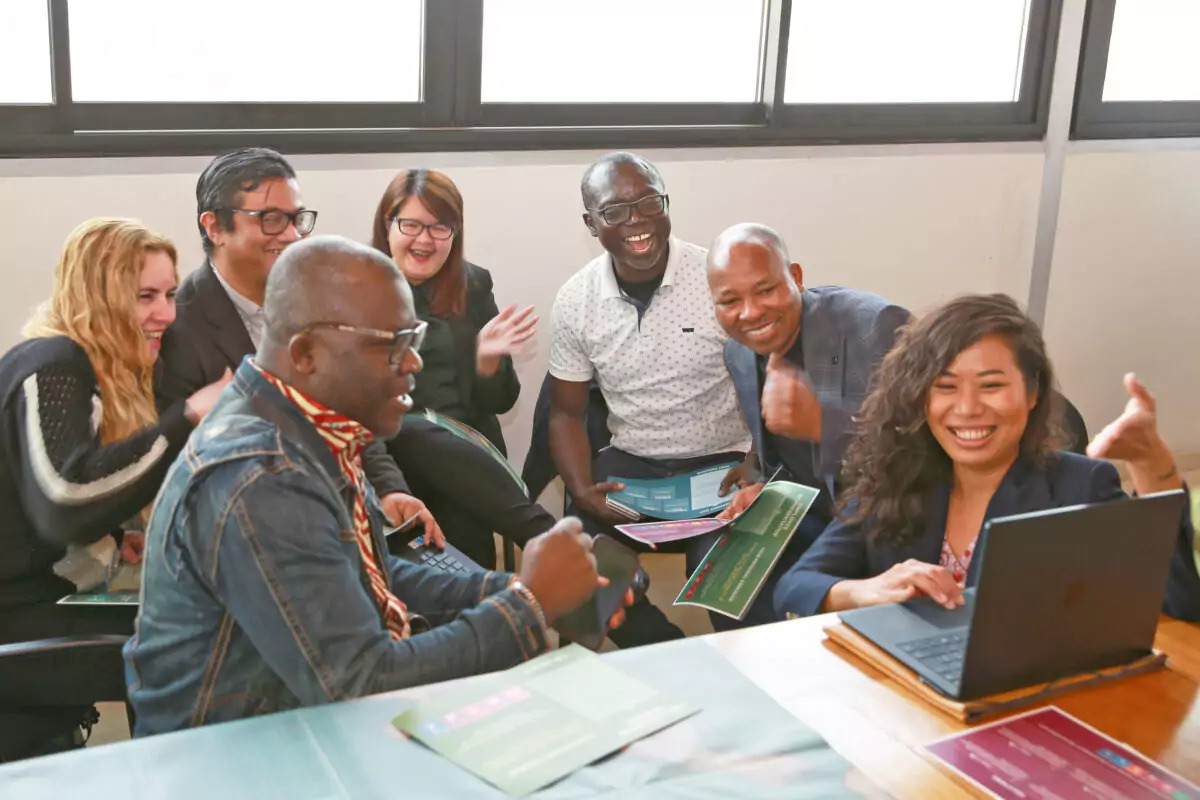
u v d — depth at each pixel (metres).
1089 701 1.37
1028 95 4.14
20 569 2.01
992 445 1.70
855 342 2.28
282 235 2.36
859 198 3.95
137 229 2.10
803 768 1.18
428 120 3.33
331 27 3.20
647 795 1.12
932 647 1.45
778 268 2.29
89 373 2.03
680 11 3.60
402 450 2.52
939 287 4.18
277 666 1.33
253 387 1.43
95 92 2.99
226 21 3.08
